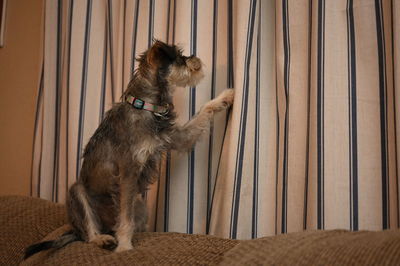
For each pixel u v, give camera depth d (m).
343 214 1.17
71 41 1.88
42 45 2.08
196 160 1.55
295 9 1.33
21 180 2.43
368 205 1.17
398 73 1.08
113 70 1.83
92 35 1.88
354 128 1.19
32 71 2.39
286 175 1.33
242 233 1.40
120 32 1.75
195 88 1.57
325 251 0.73
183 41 1.53
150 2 1.65
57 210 1.63
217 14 1.54
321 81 1.21
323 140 1.20
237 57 1.38
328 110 1.20
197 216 1.55
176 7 1.55
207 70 1.54
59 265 1.12
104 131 1.45
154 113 1.37
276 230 1.40
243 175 1.40
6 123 2.52
